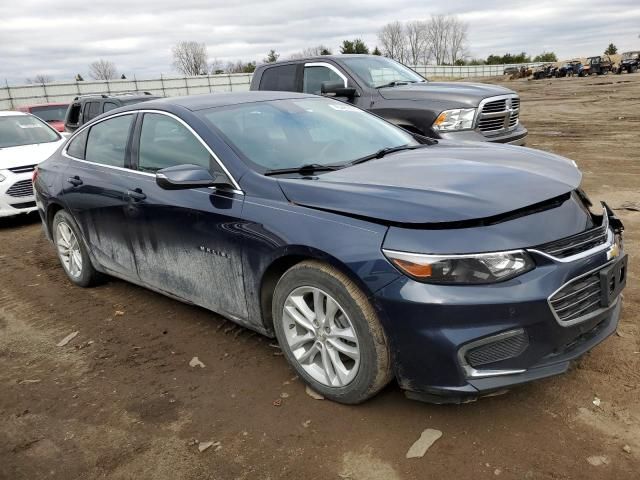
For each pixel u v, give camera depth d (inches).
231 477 102.1
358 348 111.0
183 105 159.6
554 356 105.3
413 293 100.7
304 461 104.3
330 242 110.8
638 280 173.5
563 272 102.7
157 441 114.0
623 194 292.5
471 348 100.2
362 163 141.1
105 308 185.6
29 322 180.2
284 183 126.3
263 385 130.6
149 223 156.3
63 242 209.0
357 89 311.3
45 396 134.5
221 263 137.3
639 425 106.0
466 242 100.7
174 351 151.0
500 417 111.6
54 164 207.5
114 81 1718.8
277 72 349.7
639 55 2313.0
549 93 1238.3
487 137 285.4
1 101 1515.7
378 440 107.8
